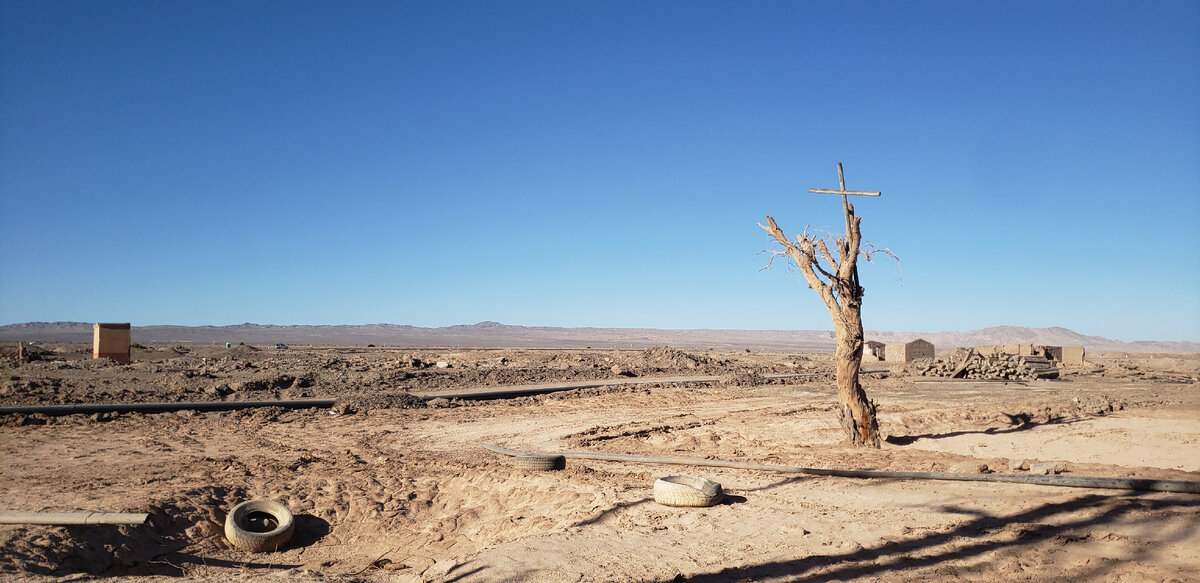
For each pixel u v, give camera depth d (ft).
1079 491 38.75
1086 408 92.02
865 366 195.31
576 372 150.51
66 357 182.09
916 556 30.91
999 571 28.37
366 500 47.01
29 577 30.89
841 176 60.34
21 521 36.01
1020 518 34.71
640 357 208.13
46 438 66.59
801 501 41.19
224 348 282.97
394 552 40.65
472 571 32.71
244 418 83.05
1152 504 34.83
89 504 41.57
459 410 95.14
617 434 74.84
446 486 50.08
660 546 34.65
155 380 110.83
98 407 80.07
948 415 88.17
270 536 40.42
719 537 35.53
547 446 67.72
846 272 61.31
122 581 32.07
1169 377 162.09
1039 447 63.87
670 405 103.40
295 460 58.34
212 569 36.50
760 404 104.22
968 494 39.93
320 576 34.53
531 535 38.63
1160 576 26.50
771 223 62.59
